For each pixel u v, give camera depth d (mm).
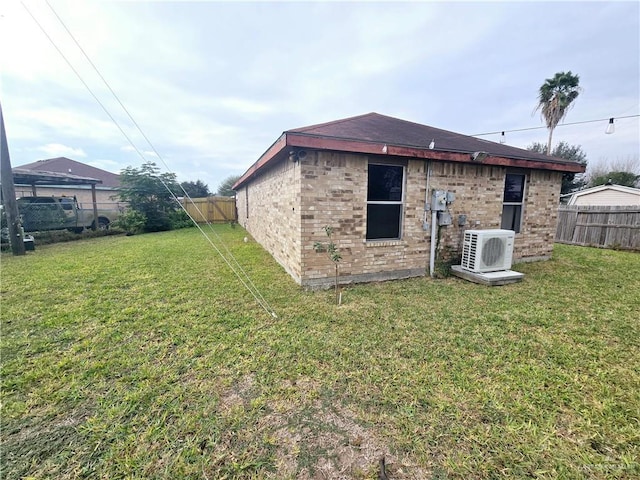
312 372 2584
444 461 1700
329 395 2281
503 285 5199
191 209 18797
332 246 4527
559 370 2594
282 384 2422
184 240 11148
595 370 2592
